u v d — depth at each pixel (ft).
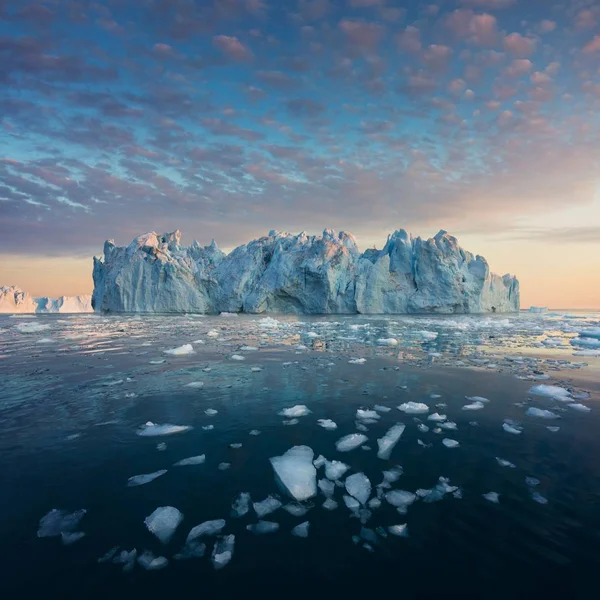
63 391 22.88
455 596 7.55
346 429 16.90
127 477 12.54
